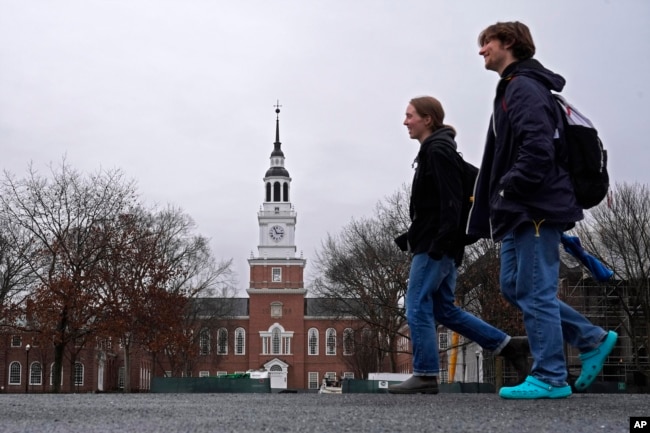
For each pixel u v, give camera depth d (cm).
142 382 10088
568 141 545
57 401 601
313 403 534
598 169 540
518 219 541
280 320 10338
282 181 10575
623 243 3725
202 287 6003
